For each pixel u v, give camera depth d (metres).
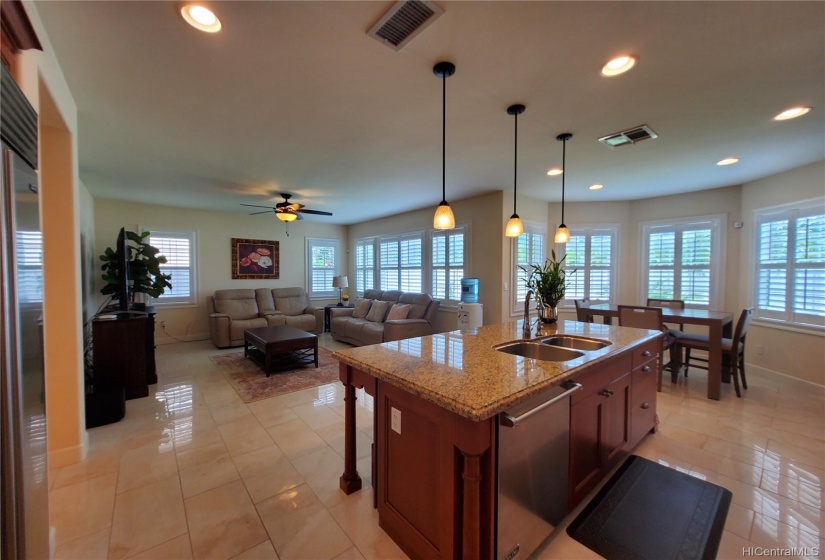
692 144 3.01
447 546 1.37
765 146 3.06
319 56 1.78
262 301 6.51
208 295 6.31
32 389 1.21
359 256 7.77
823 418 2.93
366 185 4.45
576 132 2.75
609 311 4.29
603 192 4.89
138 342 3.45
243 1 1.40
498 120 2.54
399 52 1.75
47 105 1.82
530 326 2.84
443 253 5.64
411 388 1.44
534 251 5.26
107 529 1.71
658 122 2.57
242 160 3.45
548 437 1.59
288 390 3.65
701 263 4.73
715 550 1.60
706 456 2.37
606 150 3.15
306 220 7.49
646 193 4.95
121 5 1.41
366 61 1.83
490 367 1.68
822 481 2.09
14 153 1.09
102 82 2.02
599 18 1.50
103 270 4.66
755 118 2.50
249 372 4.26
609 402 2.05
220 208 6.07
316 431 2.76
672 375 3.88
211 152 3.21
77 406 2.30
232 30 1.58
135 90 2.11
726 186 4.50
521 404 1.41
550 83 2.04
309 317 6.46
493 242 4.84
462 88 2.10
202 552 1.59
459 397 1.29
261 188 4.60
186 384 3.83
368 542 1.65
